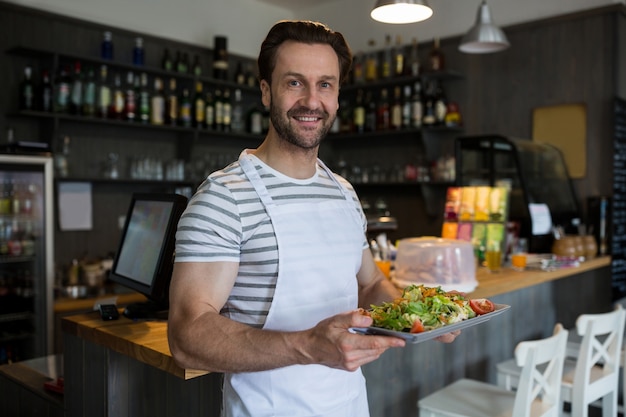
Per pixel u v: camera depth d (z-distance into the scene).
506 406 2.07
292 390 1.23
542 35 4.07
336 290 1.30
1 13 3.60
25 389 2.01
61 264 3.88
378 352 0.99
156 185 4.35
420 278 2.33
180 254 1.14
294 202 1.26
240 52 5.04
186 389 1.71
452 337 1.22
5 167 3.11
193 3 4.67
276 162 1.28
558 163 3.90
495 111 4.30
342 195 1.39
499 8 4.28
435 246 2.31
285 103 1.21
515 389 2.72
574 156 3.95
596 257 3.59
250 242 1.20
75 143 3.93
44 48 3.79
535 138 4.12
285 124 1.22
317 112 1.22
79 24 3.94
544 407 2.09
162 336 1.56
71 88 3.71
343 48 1.27
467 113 4.44
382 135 4.92
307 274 1.23
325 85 1.24
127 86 4.08
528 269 2.94
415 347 2.37
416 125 4.35
